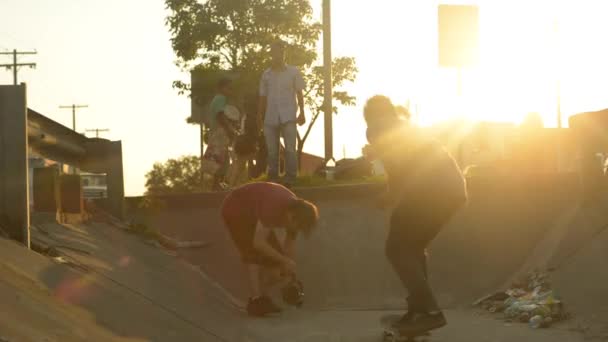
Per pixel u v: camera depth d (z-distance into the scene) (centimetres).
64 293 497
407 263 655
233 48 4588
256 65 4503
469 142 1568
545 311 744
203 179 2586
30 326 391
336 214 1055
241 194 798
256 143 1332
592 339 646
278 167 1205
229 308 829
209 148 1311
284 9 4591
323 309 885
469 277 952
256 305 815
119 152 1012
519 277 915
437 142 675
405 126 671
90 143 990
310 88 4869
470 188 1048
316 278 958
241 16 4566
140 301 593
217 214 1093
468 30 1308
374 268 964
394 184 671
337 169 1360
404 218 662
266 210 768
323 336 700
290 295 873
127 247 860
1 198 611
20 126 618
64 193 855
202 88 4459
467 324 759
